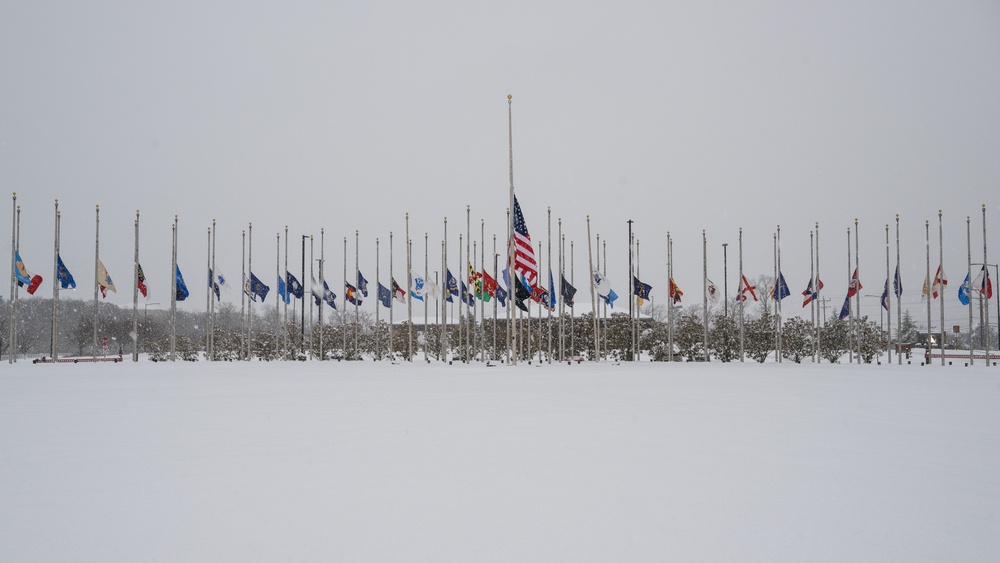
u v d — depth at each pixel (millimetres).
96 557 5137
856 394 19000
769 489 7121
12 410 15141
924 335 97000
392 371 34375
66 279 48969
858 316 50594
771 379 26453
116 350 101750
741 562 4977
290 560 5066
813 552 5188
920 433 11047
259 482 7488
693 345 61375
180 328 119500
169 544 5430
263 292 56000
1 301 101688
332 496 6863
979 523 5918
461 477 7695
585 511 6293
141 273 51125
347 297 58625
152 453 9297
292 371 34625
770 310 88938
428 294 56750
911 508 6391
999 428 11688
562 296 52406
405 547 5332
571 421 12609
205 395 19109
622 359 61281
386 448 9609
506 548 5301
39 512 6348
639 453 9156
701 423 12289
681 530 5723
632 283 55125
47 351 105562
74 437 10844
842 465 8359
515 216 38344
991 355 56250
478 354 67812
